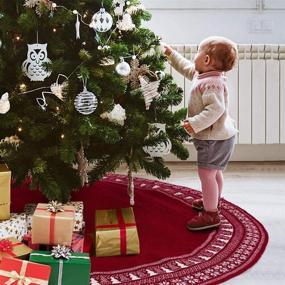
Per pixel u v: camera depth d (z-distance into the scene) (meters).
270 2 3.29
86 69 1.90
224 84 2.13
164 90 2.22
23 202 2.40
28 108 2.03
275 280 1.76
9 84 2.04
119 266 1.82
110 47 1.99
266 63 3.14
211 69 2.12
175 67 2.46
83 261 1.53
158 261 1.87
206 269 1.81
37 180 1.98
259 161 3.35
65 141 1.96
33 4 1.92
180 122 2.24
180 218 2.29
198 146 2.16
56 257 1.54
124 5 2.26
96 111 2.03
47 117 2.04
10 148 2.03
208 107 2.07
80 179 2.19
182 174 3.01
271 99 3.18
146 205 2.43
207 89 2.09
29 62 1.91
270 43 3.33
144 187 2.69
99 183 2.71
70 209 1.83
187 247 1.99
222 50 2.10
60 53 2.04
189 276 1.76
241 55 3.14
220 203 2.47
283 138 3.22
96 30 2.01
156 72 2.20
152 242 2.03
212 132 2.12
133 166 2.18
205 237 2.09
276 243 2.05
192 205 2.41
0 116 1.98
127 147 2.13
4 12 2.00
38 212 1.77
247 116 3.19
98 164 2.18
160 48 2.38
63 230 1.73
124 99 2.18
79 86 2.03
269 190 2.74
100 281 1.71
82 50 1.95
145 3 3.27
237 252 1.95
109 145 2.19
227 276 1.76
